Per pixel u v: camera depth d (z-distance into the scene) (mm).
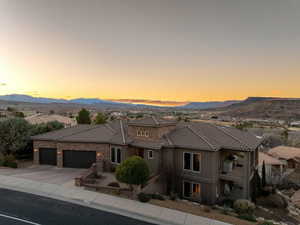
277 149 45469
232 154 21891
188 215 13352
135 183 14602
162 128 20969
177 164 19562
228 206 17406
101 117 45688
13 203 13734
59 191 15844
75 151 22641
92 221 11805
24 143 25125
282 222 16000
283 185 28547
